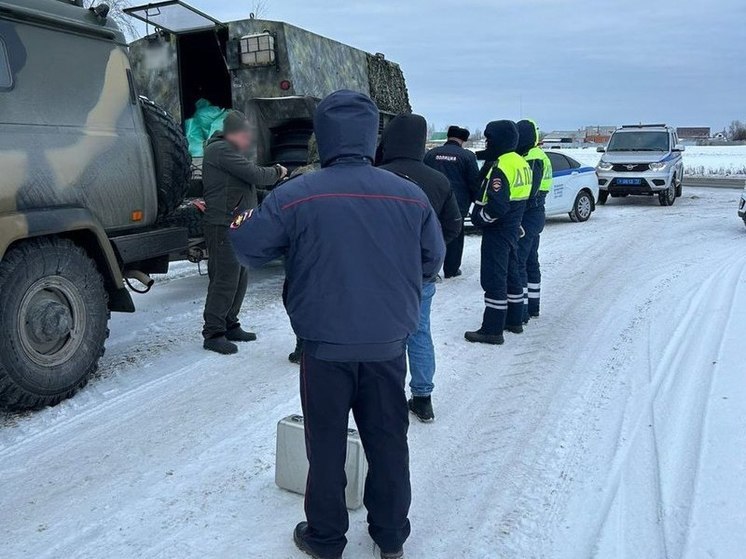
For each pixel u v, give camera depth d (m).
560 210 13.77
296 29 7.81
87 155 4.44
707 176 28.67
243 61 7.61
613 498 3.31
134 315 6.82
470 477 3.59
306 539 2.81
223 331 5.68
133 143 4.84
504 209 5.36
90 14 4.54
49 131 4.19
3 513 3.24
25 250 4.10
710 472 3.45
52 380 4.31
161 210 5.29
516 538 3.05
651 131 18.06
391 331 2.56
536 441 3.98
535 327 6.36
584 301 7.30
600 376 4.98
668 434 3.92
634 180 16.86
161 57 8.26
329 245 2.49
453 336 6.07
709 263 8.95
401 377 2.69
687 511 3.14
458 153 7.68
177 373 5.12
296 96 7.60
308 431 2.69
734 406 4.18
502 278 5.73
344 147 2.60
